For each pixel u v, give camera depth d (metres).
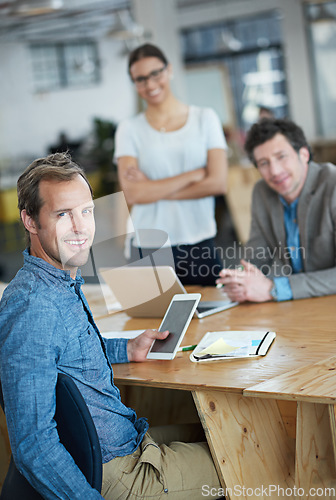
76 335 1.58
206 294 2.69
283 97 10.94
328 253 2.60
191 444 1.78
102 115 15.07
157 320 2.41
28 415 1.42
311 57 10.59
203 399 1.69
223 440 1.71
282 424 1.91
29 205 1.58
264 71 10.96
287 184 2.61
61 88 14.39
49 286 1.55
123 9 12.08
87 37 14.72
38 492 1.50
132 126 3.38
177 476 1.68
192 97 11.31
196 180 3.26
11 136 13.51
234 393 1.72
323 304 2.34
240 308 2.44
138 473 1.67
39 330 1.46
